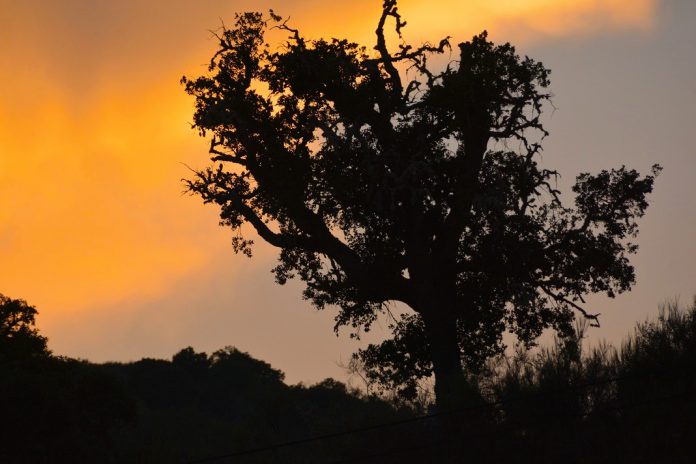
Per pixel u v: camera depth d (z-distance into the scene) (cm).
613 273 10269
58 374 12250
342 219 10762
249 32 10638
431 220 10512
